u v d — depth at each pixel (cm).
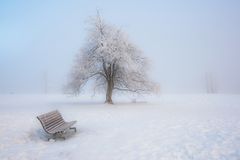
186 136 847
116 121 1240
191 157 621
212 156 621
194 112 1571
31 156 686
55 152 719
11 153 720
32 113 1573
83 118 1370
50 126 898
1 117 1369
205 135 850
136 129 1008
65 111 1705
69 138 901
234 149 668
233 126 1006
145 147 730
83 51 2388
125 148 729
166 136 861
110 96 2342
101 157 654
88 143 809
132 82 2372
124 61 2214
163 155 647
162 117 1344
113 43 2234
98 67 2378
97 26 2370
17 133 959
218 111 1614
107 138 868
